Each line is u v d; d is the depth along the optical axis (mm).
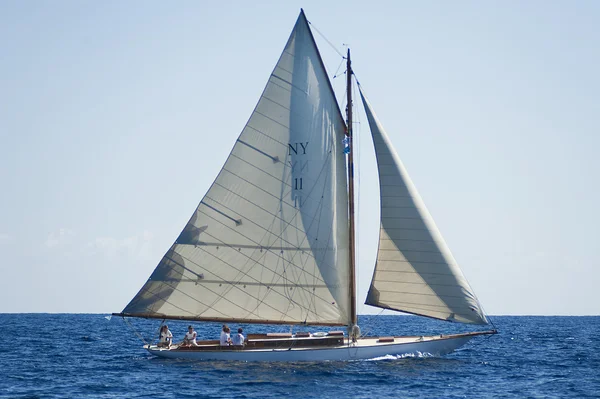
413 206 165625
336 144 173125
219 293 171125
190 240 171625
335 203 172500
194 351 169000
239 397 131000
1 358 199125
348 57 174000
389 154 167125
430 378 153375
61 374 160875
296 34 173375
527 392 141750
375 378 150500
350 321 171750
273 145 172500
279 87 173250
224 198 172375
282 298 170500
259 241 171375
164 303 171875
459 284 164125
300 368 159625
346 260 172500
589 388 147875
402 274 165625
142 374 155750
